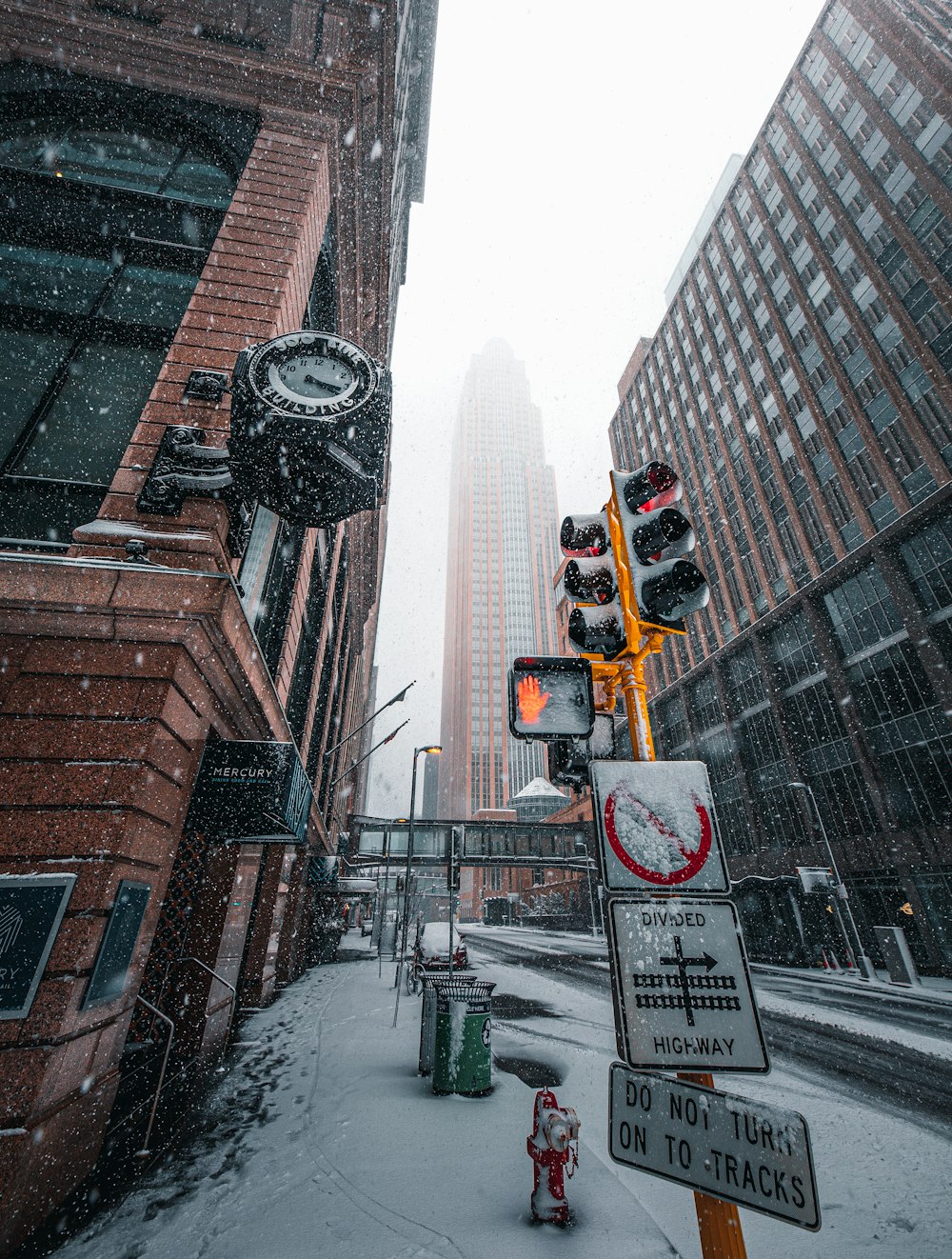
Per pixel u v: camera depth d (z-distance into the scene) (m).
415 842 48.00
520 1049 8.52
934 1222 3.84
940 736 23.98
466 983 6.85
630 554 3.26
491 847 49.62
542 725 3.22
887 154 30.19
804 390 33.59
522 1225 3.66
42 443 6.55
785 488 34.47
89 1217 3.79
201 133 9.32
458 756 133.50
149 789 4.83
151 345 7.41
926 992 16.52
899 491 27.00
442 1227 3.64
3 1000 3.83
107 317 7.44
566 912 55.84
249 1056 7.93
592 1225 3.67
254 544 7.91
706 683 40.00
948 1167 4.75
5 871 4.23
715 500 42.28
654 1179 4.50
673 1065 2.23
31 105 8.66
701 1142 2.12
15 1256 3.37
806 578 32.53
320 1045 8.59
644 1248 3.41
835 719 29.20
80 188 8.23
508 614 146.12
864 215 31.14
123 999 4.75
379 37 10.13
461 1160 4.62
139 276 7.83
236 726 7.16
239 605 5.73
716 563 41.16
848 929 24.75
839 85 33.84
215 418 6.60
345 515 5.63
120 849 4.45
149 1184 4.25
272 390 4.82
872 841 26.06
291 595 10.04
